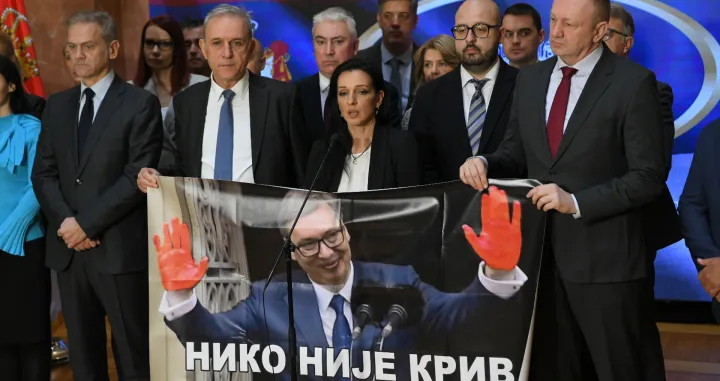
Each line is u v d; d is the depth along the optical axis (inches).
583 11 108.0
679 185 203.3
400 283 112.0
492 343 109.3
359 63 124.3
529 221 108.1
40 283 138.6
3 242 134.3
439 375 111.0
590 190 106.8
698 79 201.0
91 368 135.9
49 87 220.5
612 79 109.2
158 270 120.5
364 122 123.5
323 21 165.2
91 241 130.7
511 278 108.7
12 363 140.6
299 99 139.1
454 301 110.4
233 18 129.9
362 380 113.7
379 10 203.2
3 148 137.1
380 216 112.7
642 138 106.7
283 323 116.0
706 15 199.5
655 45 203.2
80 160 132.5
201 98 134.1
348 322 113.7
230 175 130.6
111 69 136.3
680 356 177.2
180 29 208.5
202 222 119.3
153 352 120.6
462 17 145.6
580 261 110.0
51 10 219.3
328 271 114.3
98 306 136.9
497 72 146.0
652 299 119.6
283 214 116.0
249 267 117.4
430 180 145.7
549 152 111.9
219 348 118.6
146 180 121.3
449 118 144.9
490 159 113.0
